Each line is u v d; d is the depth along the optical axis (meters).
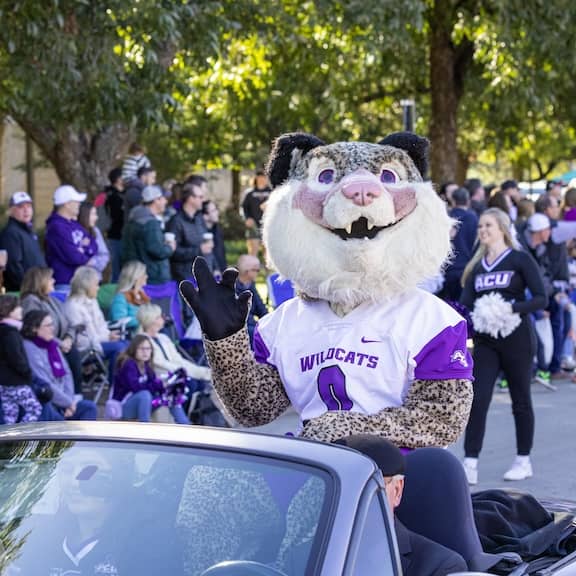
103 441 3.53
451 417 4.59
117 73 11.22
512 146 25.44
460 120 25.11
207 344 4.60
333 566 2.96
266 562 3.07
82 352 10.69
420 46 22.42
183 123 25.64
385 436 4.49
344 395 4.63
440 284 12.37
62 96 11.12
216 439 3.45
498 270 8.55
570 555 4.21
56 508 3.35
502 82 19.66
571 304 13.95
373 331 4.67
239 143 27.50
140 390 9.42
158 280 12.10
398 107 26.95
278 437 3.46
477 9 19.58
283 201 4.83
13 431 3.72
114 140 15.24
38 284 10.31
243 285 11.41
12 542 3.29
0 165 24.67
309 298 4.86
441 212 4.79
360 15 14.56
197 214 12.98
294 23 14.88
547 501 4.98
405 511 4.11
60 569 3.21
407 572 3.72
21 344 8.68
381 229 4.69
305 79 20.58
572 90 22.19
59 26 10.38
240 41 17.02
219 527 3.19
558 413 11.62
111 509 3.31
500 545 4.29
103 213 14.53
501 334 8.41
